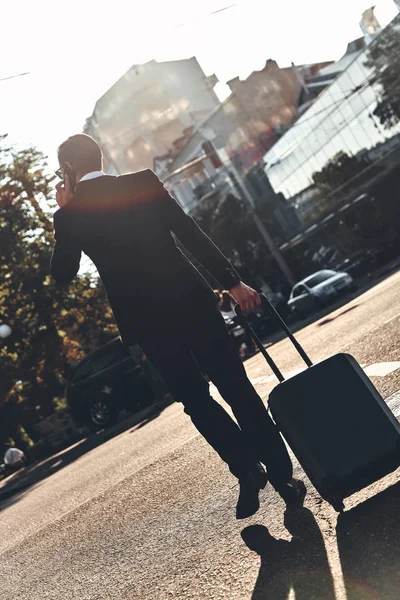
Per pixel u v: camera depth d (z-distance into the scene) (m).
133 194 3.55
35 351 29.69
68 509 7.17
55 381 30.48
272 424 3.52
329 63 71.12
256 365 13.91
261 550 3.17
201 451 6.50
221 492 4.57
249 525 3.61
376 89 39.81
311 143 45.88
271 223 48.97
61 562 4.84
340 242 46.31
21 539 6.68
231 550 3.36
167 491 5.47
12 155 31.25
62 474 12.49
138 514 5.18
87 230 3.58
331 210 45.66
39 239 30.70
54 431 26.89
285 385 3.12
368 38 59.19
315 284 31.12
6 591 4.73
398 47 38.16
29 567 5.19
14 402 31.30
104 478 8.36
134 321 3.54
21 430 35.03
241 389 3.50
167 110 87.69
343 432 3.04
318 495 3.58
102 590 3.70
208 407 3.56
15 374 30.03
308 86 67.00
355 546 2.75
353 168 43.44
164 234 3.56
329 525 3.09
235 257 48.84
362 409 3.05
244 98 65.44
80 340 31.19
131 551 4.23
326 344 10.61
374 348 7.18
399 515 2.84
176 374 3.55
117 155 89.88
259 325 29.09
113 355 18.95
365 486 3.06
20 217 30.48
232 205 49.34
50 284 29.78
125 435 13.84
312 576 2.66
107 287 3.59
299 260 47.97
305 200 47.25
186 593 3.08
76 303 30.23
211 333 3.49
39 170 31.45
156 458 7.58
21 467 25.89
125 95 87.69
